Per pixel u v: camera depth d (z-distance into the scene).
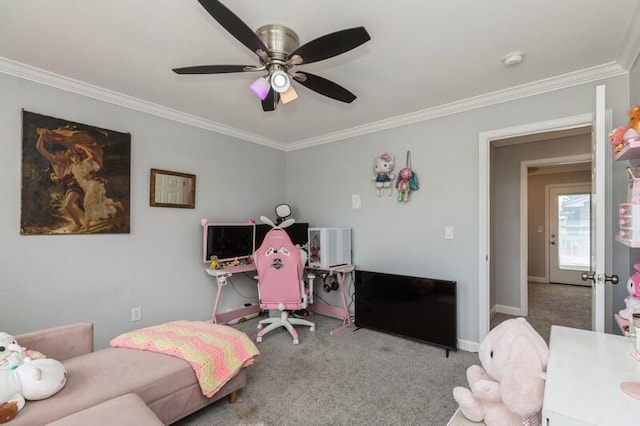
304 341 3.08
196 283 3.39
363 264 3.68
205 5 1.31
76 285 2.53
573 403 0.88
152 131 3.04
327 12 1.67
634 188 1.37
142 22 1.77
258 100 2.89
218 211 3.63
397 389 2.20
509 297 4.26
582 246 6.21
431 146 3.15
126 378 1.57
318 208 4.16
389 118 3.37
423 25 1.79
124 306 2.81
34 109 2.34
